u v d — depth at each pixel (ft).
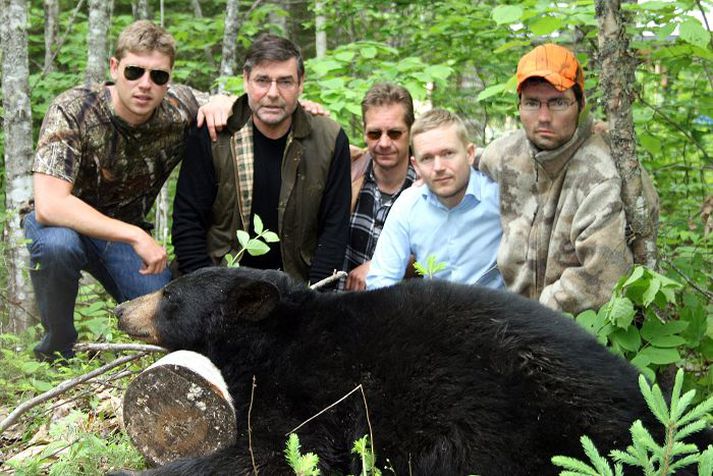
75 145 18.47
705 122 25.68
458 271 16.39
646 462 8.00
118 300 20.45
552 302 14.30
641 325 14.67
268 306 11.71
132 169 19.36
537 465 9.98
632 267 14.19
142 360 16.69
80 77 33.63
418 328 11.01
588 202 14.20
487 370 10.45
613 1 13.94
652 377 13.17
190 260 18.88
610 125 14.20
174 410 11.37
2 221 20.03
